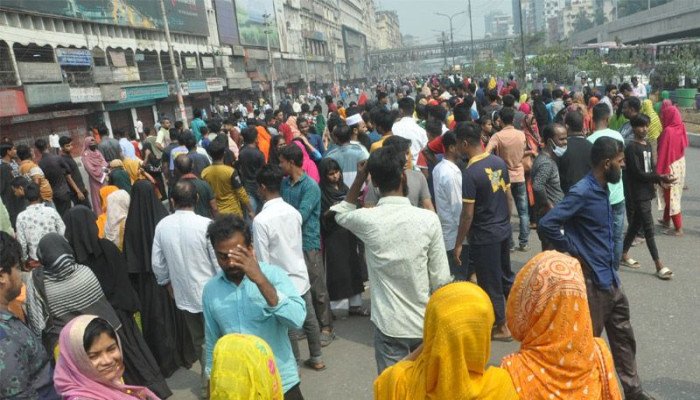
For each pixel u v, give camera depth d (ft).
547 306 6.88
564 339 6.84
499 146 22.76
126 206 18.57
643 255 21.86
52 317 11.84
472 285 6.20
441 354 5.93
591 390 6.88
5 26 78.07
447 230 17.15
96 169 34.06
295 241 14.46
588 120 33.94
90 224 14.07
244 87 178.40
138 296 16.06
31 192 19.53
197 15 149.48
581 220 11.51
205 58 154.51
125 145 40.24
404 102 25.76
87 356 7.99
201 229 13.96
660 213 27.50
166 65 131.64
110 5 106.83
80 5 96.84
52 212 19.74
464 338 5.87
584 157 17.60
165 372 16.10
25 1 82.12
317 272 16.80
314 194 16.62
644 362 14.25
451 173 16.75
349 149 20.45
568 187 17.79
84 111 95.20
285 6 243.81
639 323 16.38
